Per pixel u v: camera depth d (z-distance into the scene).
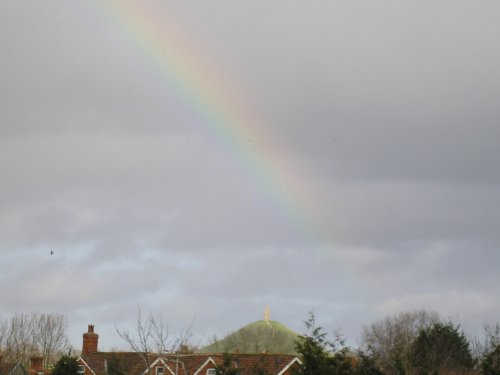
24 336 137.00
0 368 101.31
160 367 87.75
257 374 72.56
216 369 55.75
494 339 86.06
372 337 114.75
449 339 101.50
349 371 52.59
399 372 82.12
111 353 95.12
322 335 53.25
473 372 94.75
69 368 91.62
